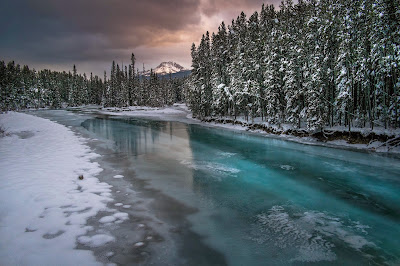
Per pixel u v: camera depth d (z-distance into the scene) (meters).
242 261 5.58
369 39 19.06
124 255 5.45
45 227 6.23
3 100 78.75
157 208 8.29
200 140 24.84
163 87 119.88
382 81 19.48
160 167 13.82
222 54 44.78
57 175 10.41
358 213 8.50
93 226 6.64
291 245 6.37
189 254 5.71
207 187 10.80
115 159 15.20
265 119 33.59
